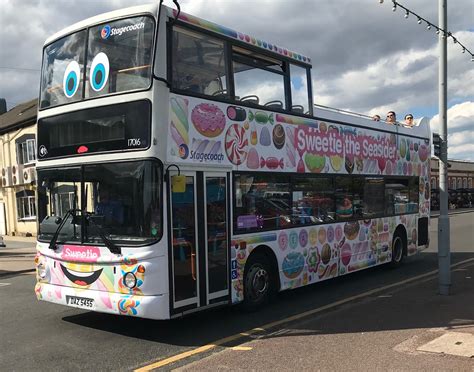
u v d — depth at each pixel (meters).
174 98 6.11
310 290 9.23
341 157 9.57
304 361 5.02
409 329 6.05
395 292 8.61
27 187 28.58
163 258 5.80
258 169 7.48
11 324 7.00
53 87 6.88
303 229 8.45
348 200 9.77
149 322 6.91
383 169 11.08
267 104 7.79
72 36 6.72
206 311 7.50
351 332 6.06
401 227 11.84
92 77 6.38
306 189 8.57
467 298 7.81
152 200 5.80
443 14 8.22
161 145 5.87
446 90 8.31
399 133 11.85
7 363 5.28
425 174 13.12
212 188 6.65
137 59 6.03
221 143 6.82
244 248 7.17
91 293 6.14
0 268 13.90
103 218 6.12
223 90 6.93
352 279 10.38
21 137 28.69
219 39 6.93
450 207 49.69
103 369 5.02
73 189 6.46
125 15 6.20
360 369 4.69
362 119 10.38
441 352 5.05
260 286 7.59
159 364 5.14
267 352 5.39
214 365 5.00
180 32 6.29
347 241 9.66
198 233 6.39
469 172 62.34
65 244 6.46
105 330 6.54
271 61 7.94
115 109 6.10
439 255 8.22
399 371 4.57
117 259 5.91
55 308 8.02
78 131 6.45
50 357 5.45
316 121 8.89
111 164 6.11
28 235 28.83
